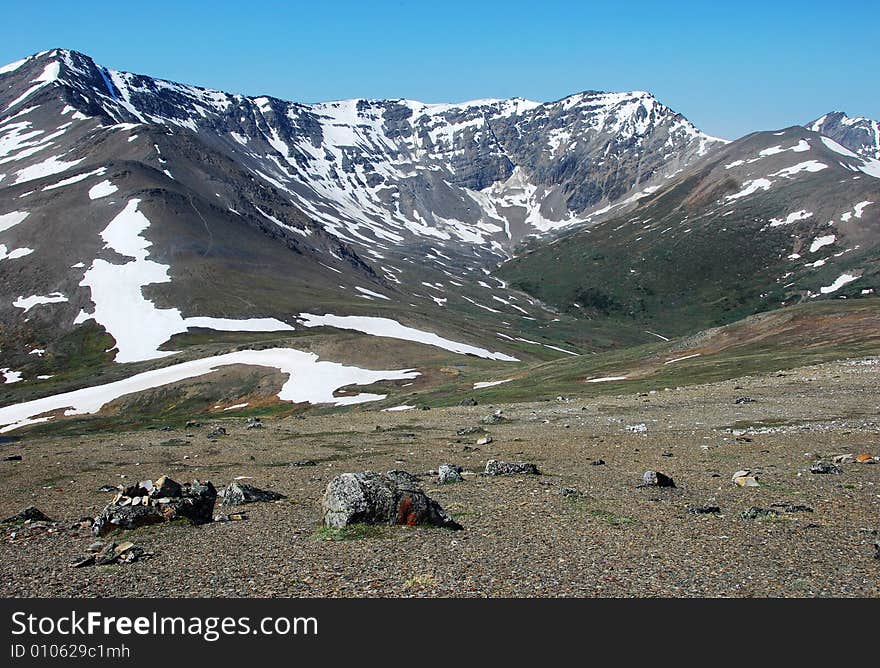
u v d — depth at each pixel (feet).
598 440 163.22
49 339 565.12
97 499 120.88
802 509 85.81
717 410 191.11
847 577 61.52
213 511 97.96
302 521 89.97
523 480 115.55
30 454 193.98
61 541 83.25
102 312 599.98
